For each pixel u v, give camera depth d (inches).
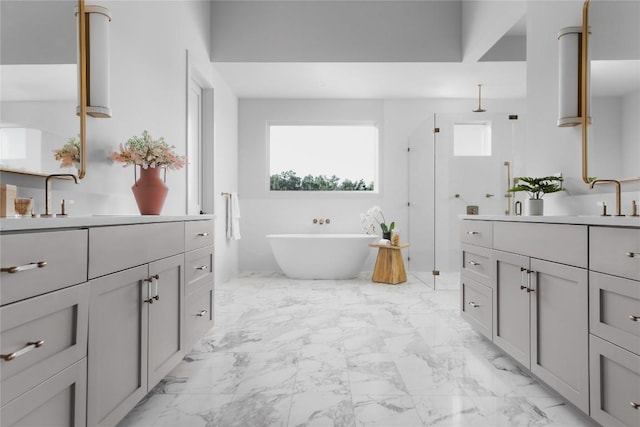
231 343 98.7
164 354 69.2
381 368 82.4
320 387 73.3
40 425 39.1
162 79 113.6
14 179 58.0
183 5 131.7
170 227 71.9
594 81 83.5
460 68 171.2
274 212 217.5
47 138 62.5
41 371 38.7
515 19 126.4
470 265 103.1
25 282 36.8
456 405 66.3
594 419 54.6
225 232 187.5
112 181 85.7
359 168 224.5
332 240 186.7
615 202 78.3
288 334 105.8
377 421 61.2
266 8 165.5
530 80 111.3
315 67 170.4
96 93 75.3
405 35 164.6
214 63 165.2
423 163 184.7
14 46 55.6
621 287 49.6
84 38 71.5
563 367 62.4
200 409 65.1
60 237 41.9
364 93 206.5
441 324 115.1
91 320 47.4
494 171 165.2
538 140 107.7
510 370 81.4
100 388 49.3
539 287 70.1
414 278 195.2
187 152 133.3
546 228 67.2
